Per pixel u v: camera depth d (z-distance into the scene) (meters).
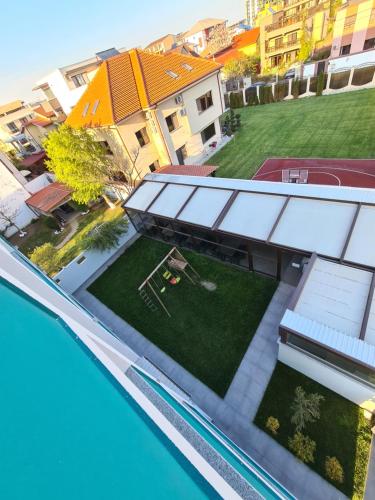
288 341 8.18
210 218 12.73
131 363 3.96
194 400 9.36
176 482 2.17
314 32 41.28
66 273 15.12
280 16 43.72
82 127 18.27
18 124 54.28
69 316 3.79
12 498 1.63
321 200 10.78
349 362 6.69
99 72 20.62
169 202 15.05
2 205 23.83
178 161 23.34
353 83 27.12
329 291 8.34
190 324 11.88
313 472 7.13
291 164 20.53
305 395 8.55
